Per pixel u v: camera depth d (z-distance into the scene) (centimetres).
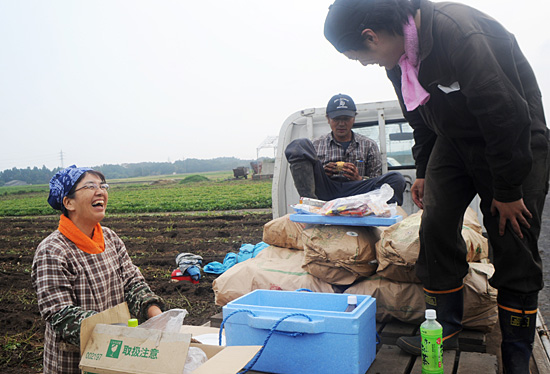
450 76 230
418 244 306
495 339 341
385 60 248
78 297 276
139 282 312
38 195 5809
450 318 273
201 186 5188
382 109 566
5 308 645
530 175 241
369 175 529
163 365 209
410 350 266
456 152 263
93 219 286
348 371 241
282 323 251
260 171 6172
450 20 225
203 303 635
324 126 581
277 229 429
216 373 203
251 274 381
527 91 241
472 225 390
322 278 353
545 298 566
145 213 2331
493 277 256
